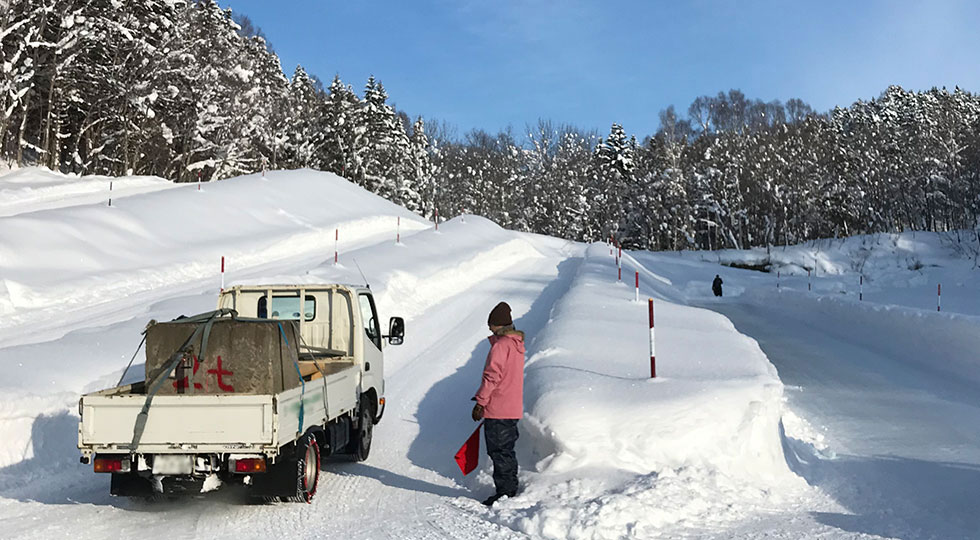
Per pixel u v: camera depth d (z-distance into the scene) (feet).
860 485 23.50
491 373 21.38
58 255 80.94
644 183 302.25
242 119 238.27
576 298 62.44
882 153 285.84
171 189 142.41
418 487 24.09
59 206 116.26
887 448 29.09
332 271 77.92
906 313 60.59
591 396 25.89
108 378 33.55
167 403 19.31
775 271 205.77
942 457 27.37
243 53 257.96
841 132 331.98
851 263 203.51
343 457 28.07
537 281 102.63
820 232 259.19
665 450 22.85
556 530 18.22
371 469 26.71
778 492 22.04
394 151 298.97
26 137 202.28
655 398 25.30
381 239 142.20
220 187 150.71
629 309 55.11
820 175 267.80
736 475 22.67
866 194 261.44
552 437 23.56
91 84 182.91
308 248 123.95
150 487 20.02
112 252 89.30
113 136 201.16
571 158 375.66
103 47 176.35
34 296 66.13
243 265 101.71
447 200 353.72
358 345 28.68
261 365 21.56
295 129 285.43
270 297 29.22
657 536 17.88
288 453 20.93
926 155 254.88
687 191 280.92
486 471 24.70
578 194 349.20
